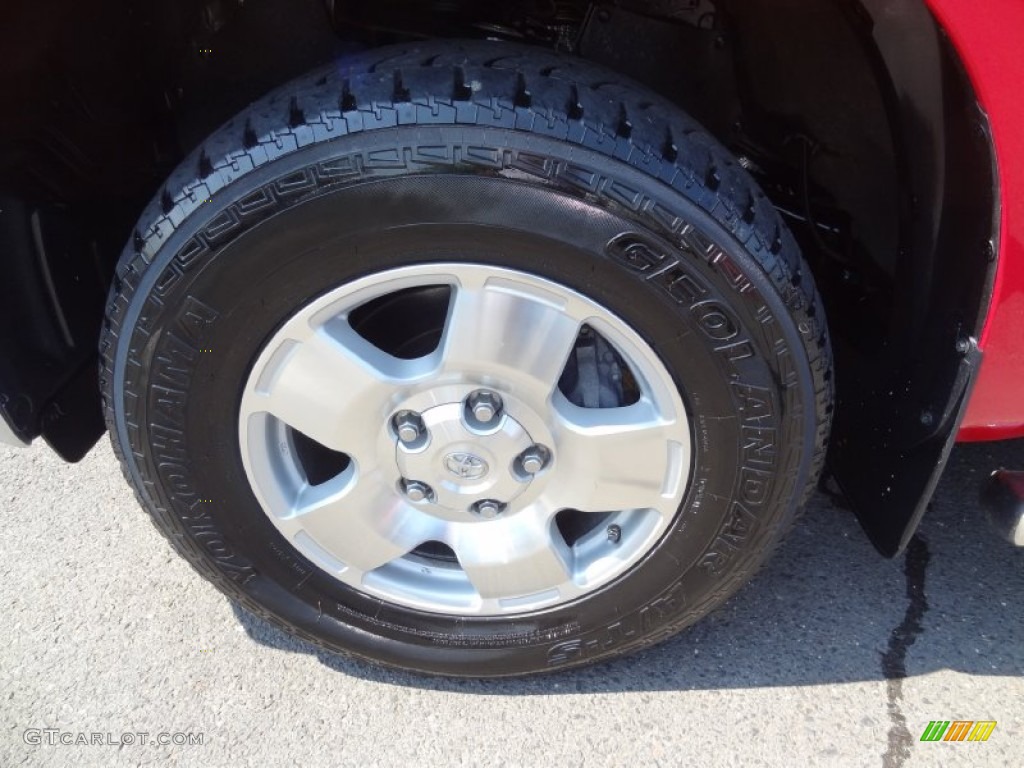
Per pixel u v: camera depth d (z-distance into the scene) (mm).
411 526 1820
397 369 1613
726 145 2049
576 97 1455
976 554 2316
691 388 1589
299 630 1993
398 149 1407
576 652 1963
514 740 1973
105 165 1857
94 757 1957
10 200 1661
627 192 1418
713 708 2021
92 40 1675
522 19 1895
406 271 1506
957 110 1445
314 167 1418
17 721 2025
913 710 2014
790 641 2146
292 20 1855
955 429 1628
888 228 1897
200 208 1462
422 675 2082
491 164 1405
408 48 1600
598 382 1702
